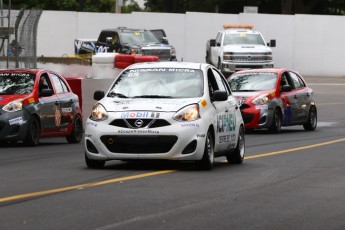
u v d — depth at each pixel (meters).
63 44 88.19
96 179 21.69
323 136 38.53
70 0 99.94
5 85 33.19
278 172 23.86
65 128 34.75
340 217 16.36
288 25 88.56
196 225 15.30
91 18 88.38
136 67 25.92
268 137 37.78
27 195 18.73
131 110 23.44
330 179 22.25
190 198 18.44
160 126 23.16
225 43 71.56
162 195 18.84
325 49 88.69
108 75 46.75
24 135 32.09
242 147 27.14
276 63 88.94
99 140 23.38
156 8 109.88
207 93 24.73
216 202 17.94
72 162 26.36
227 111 25.78
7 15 43.41
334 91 72.25
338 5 109.50
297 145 33.50
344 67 88.69
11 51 42.88
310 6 106.62
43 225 15.14
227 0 104.44
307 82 81.00
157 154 23.16
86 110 40.75
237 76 41.69
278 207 17.44
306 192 19.67
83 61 56.69
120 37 68.94
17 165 25.47
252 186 20.62
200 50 88.75
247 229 15.07
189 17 88.44
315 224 15.62
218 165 25.98
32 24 43.19
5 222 15.41
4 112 31.78
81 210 16.75
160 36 81.50
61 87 35.44
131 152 23.27
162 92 24.75
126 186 20.30
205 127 23.59
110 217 15.98
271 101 39.81
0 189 19.77
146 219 15.80
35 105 32.66
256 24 88.56
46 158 27.78
